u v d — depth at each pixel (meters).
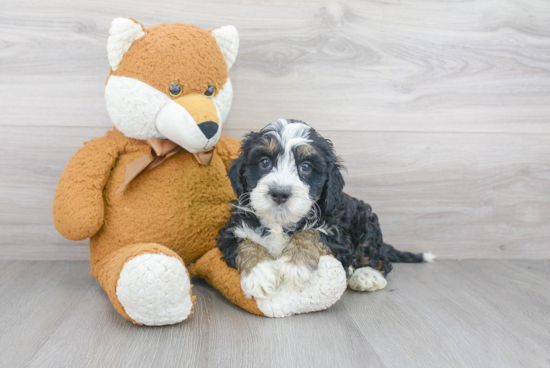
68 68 2.15
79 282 1.94
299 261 1.56
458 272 2.21
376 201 2.38
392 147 2.36
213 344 1.37
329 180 1.68
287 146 1.62
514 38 2.35
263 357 1.29
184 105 1.64
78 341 1.37
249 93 2.26
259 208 1.56
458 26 2.31
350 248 1.81
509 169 2.43
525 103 2.40
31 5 2.09
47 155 2.19
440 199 2.41
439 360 1.31
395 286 1.99
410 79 2.33
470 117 2.38
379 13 2.27
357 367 1.25
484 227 2.45
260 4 2.21
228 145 1.99
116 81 1.65
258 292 1.54
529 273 2.21
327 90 2.29
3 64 2.11
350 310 1.68
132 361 1.25
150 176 1.74
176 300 1.43
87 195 1.66
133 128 1.69
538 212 2.47
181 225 1.76
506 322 1.60
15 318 1.54
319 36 2.25
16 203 2.20
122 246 1.72
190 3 2.17
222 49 1.84
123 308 1.43
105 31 2.15
